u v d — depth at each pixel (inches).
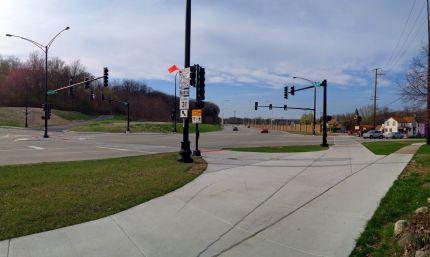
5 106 4867.1
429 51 1053.2
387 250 198.5
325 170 497.0
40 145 1115.3
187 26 615.2
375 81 2866.6
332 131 4854.8
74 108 5511.8
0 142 1241.4
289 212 284.5
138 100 6451.8
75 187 367.6
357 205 298.0
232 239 229.5
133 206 297.4
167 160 627.8
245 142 1526.8
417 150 790.5
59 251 207.5
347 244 215.6
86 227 246.1
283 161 622.2
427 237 194.2
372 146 1043.3
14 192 342.3
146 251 210.7
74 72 5664.4
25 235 228.2
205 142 1501.0
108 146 1130.7
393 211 266.8
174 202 313.9
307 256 201.6
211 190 362.9
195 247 217.0
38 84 5354.3
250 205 306.5
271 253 207.0
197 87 706.2
